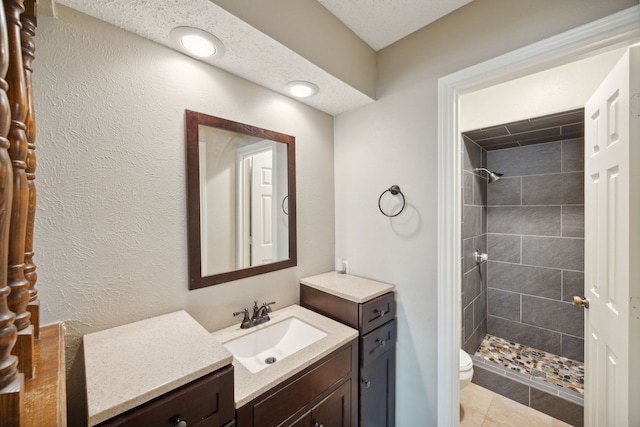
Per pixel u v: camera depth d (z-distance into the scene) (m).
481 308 2.51
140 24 0.98
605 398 1.15
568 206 2.25
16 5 0.49
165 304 1.12
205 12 0.92
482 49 1.23
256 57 1.18
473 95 2.06
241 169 1.37
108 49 0.97
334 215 1.89
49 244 0.87
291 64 1.24
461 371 1.75
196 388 0.74
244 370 0.97
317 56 1.25
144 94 1.05
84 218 0.93
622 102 1.00
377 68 1.63
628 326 0.94
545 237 2.36
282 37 1.10
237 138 1.36
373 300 1.39
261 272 1.45
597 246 1.25
